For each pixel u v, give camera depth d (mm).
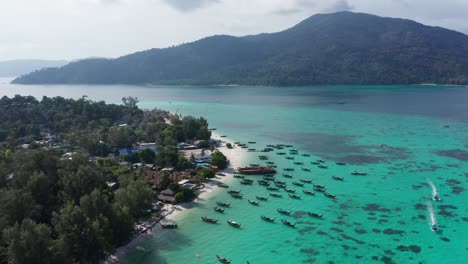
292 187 156125
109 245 98188
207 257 102750
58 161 127188
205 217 125250
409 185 157500
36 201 110312
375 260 101250
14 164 134375
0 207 98812
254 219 125812
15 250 81812
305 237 113812
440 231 116812
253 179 165750
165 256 103000
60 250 87938
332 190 152750
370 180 164500
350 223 122938
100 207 104500
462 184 157750
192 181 157625
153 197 134625
